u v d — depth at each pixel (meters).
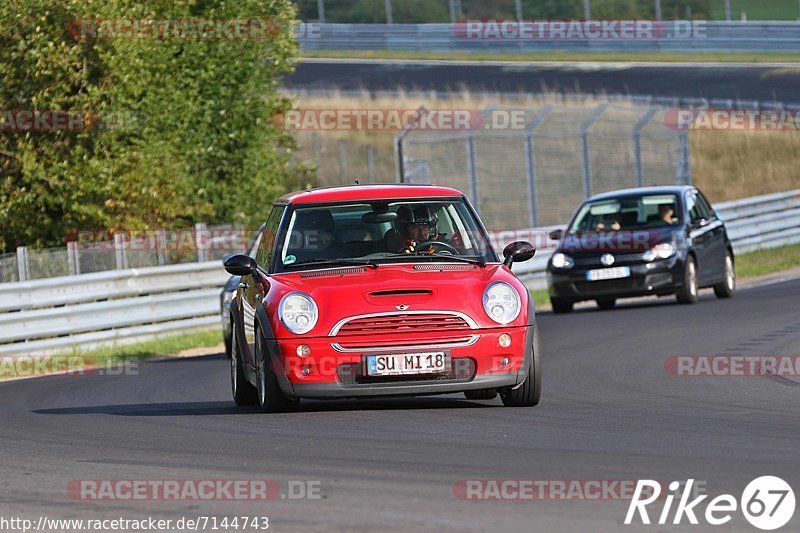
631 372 40.94
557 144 130.38
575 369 42.41
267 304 31.89
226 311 54.78
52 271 67.25
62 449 28.69
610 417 30.50
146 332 66.94
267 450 26.78
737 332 51.56
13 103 76.94
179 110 84.62
